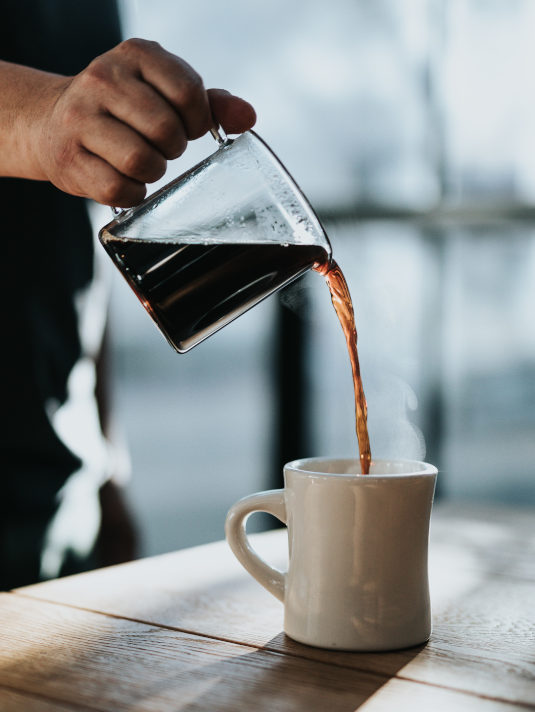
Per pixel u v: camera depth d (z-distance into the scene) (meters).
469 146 3.16
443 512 1.17
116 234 0.71
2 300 1.22
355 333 0.78
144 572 0.88
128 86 0.66
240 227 0.71
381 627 0.65
